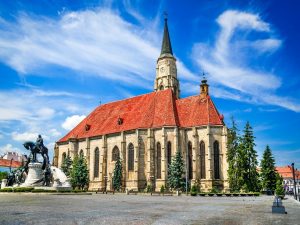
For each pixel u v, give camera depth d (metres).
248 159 80.75
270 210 30.75
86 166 101.44
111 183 98.56
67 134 118.88
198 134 89.62
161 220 20.28
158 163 90.62
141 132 93.56
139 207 31.47
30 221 18.36
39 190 62.62
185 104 99.50
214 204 39.72
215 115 91.25
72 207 29.52
